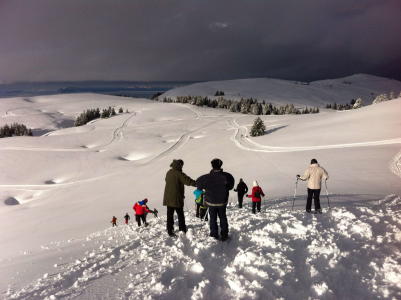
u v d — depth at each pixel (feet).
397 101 240.32
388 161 103.86
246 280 14.99
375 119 200.34
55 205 138.62
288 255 18.53
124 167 220.43
